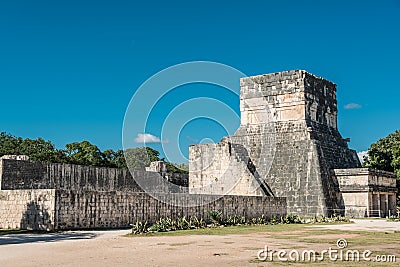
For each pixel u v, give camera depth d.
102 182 39.25
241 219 31.84
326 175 43.75
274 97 48.28
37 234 22.36
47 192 23.89
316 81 48.88
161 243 18.78
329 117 50.22
